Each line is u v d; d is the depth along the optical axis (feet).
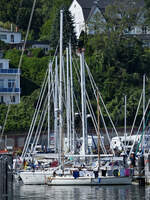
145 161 481.05
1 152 648.38
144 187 441.68
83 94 532.32
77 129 622.13
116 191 422.82
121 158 472.03
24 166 515.09
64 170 458.50
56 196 406.21
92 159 503.20
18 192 429.79
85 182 446.19
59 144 479.41
